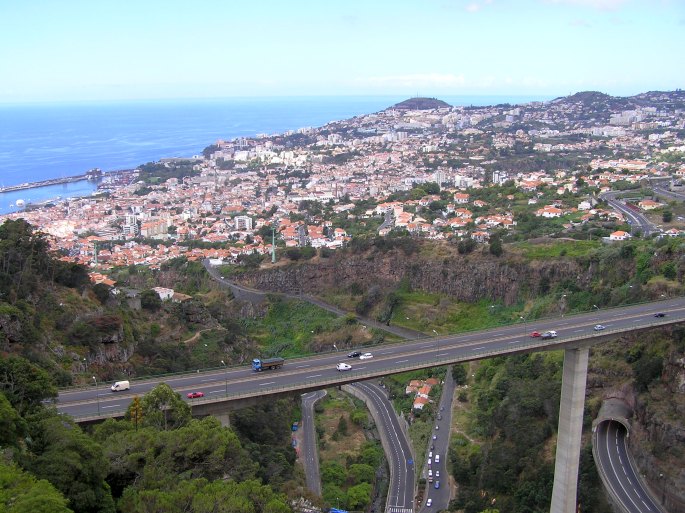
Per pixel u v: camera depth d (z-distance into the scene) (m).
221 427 80.44
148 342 153.12
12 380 77.44
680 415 113.88
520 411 139.50
